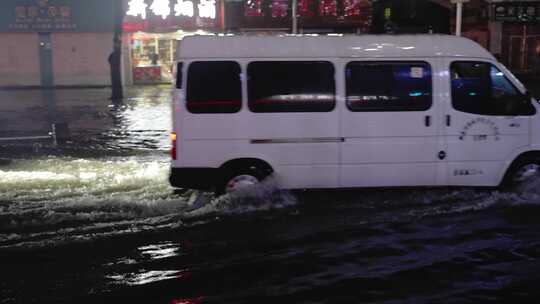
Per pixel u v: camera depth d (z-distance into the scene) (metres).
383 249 6.15
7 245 6.44
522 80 30.88
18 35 31.30
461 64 7.89
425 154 7.87
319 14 30.48
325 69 7.70
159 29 31.94
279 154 7.70
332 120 7.73
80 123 16.91
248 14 30.92
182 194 8.55
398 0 26.75
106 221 7.27
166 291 5.21
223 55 7.56
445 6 27.47
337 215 7.38
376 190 8.16
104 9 31.75
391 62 7.78
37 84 31.81
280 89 7.65
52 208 7.82
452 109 7.86
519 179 8.15
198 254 6.12
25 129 15.70
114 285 5.36
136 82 32.53
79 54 31.97
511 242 6.30
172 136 7.63
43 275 5.62
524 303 4.86
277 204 7.73
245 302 4.95
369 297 4.99
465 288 5.14
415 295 5.02
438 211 7.46
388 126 7.80
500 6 31.06
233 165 7.73
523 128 7.98
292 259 5.92
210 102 7.57
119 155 11.94
